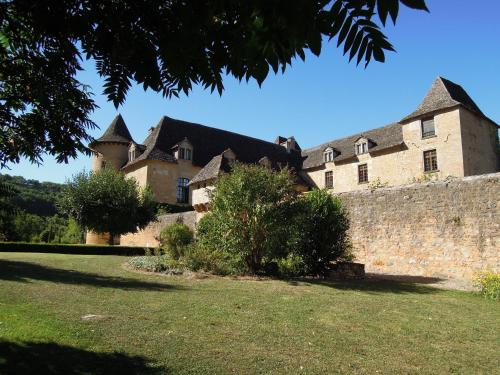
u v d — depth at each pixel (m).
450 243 13.90
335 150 36.03
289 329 6.10
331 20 1.59
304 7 1.55
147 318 6.41
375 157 31.73
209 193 14.37
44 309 6.68
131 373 4.13
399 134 31.00
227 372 4.29
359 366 4.64
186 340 5.31
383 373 4.46
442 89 28.70
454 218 13.88
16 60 3.10
